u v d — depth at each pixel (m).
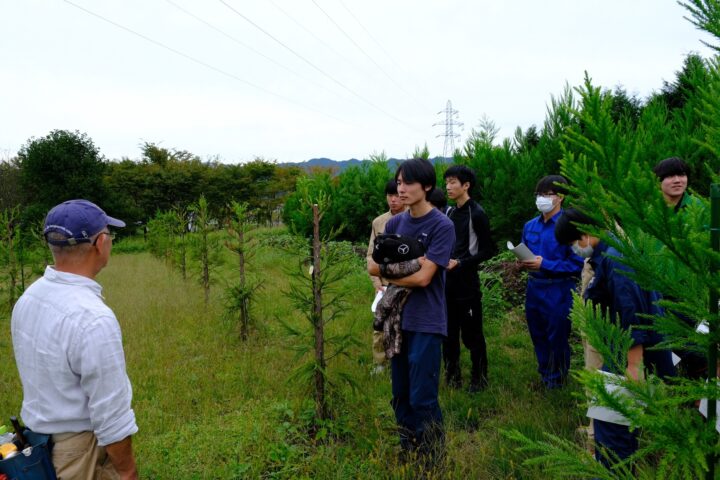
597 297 2.40
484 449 3.20
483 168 8.64
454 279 4.31
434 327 3.02
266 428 3.72
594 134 1.15
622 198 1.13
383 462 3.13
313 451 3.43
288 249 4.16
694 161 4.95
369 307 7.62
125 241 27.58
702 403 1.43
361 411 3.70
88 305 1.80
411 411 3.31
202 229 8.60
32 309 1.83
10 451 1.79
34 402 1.85
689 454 1.19
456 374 4.54
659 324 1.30
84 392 1.82
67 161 27.95
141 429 3.77
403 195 3.05
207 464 3.25
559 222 2.48
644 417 1.22
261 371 5.02
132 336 6.40
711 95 1.18
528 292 4.35
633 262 1.25
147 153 34.47
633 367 2.14
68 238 1.83
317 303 3.78
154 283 10.94
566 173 1.26
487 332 6.16
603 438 2.23
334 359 5.23
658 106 6.90
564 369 4.25
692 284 1.23
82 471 1.84
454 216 4.43
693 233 1.21
